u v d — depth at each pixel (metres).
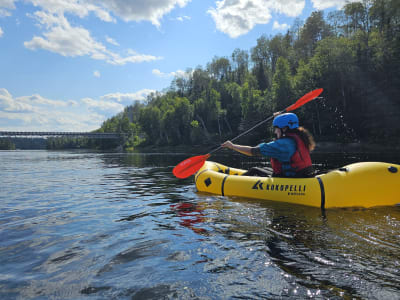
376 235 1.94
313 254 1.62
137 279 1.38
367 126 27.73
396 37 29.86
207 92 64.75
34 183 5.34
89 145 116.94
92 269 1.50
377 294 1.19
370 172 2.84
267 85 54.00
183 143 57.22
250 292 1.23
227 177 3.82
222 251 1.71
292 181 3.16
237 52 75.75
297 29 60.25
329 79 30.36
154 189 4.36
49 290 1.29
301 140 3.20
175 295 1.22
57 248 1.83
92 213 2.81
